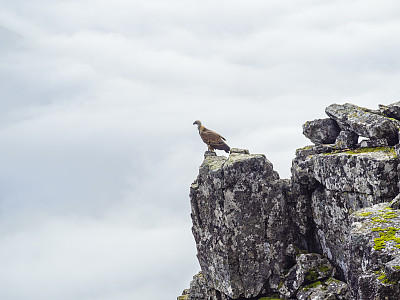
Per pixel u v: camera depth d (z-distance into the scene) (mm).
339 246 17453
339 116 18531
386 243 12500
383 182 15336
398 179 15266
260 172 19047
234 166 18812
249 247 18828
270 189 19047
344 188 16812
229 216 18812
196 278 21984
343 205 17078
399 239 12516
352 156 16391
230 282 18688
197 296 21562
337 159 17016
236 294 18656
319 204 18516
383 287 11602
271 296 18578
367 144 17188
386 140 16766
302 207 19125
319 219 18562
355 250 13156
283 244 19016
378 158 15523
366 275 12133
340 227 17344
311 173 18625
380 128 16719
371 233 13023
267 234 18938
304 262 17875
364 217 13969
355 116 17922
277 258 18906
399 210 13945
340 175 16938
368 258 12547
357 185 16188
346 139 18266
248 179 18922
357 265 13055
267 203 18984
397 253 12109
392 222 13281
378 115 17250
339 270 17594
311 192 19047
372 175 15523
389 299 11555
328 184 17594
